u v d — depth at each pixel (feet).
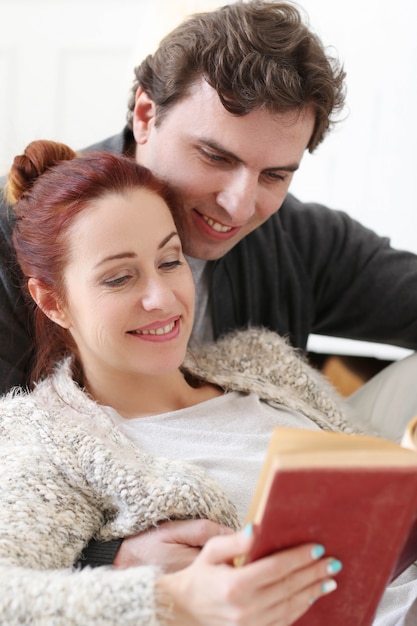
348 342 8.60
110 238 3.84
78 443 3.75
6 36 8.62
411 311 5.47
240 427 4.30
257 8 4.33
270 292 5.42
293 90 4.08
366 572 2.72
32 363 4.57
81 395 4.06
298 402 4.64
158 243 3.90
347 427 4.73
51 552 3.40
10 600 2.93
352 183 8.19
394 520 2.56
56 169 4.12
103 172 3.96
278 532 2.54
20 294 4.64
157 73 4.40
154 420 4.17
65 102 8.66
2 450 3.79
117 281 3.86
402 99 7.88
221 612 2.70
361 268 5.60
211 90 4.14
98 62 8.56
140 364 3.94
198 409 4.28
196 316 5.21
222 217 4.46
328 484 2.41
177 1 6.31
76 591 2.91
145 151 4.67
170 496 3.58
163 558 3.51
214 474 3.95
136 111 4.68
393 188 8.03
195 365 4.61
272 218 5.51
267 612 2.69
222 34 4.13
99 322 3.88
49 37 8.58
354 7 7.86
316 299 5.66
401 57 7.84
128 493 3.59
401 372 5.28
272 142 4.17
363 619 2.87
